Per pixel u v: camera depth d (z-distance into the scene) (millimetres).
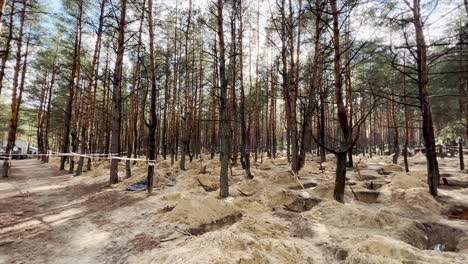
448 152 28719
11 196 10133
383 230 5605
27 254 4867
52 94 27578
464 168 17141
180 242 4969
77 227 6332
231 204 7211
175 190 10562
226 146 9531
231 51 16500
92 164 24266
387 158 28609
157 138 33812
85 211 7816
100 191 10969
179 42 21109
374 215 6086
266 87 26891
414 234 5570
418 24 9125
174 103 21125
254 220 5887
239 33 16891
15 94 16406
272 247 4438
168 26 19016
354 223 5961
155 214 7070
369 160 26094
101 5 16625
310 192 9867
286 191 8891
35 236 5762
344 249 4527
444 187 10836
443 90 19422
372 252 4184
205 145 42156
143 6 12898
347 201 8539
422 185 10195
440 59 16484
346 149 7449
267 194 8891
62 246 5203
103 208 8086
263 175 13773
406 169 15727
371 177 13969
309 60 18203
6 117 34625
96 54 18812
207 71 25984
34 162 32500
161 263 4012
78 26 18672
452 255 4121
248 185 10719
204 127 43031
